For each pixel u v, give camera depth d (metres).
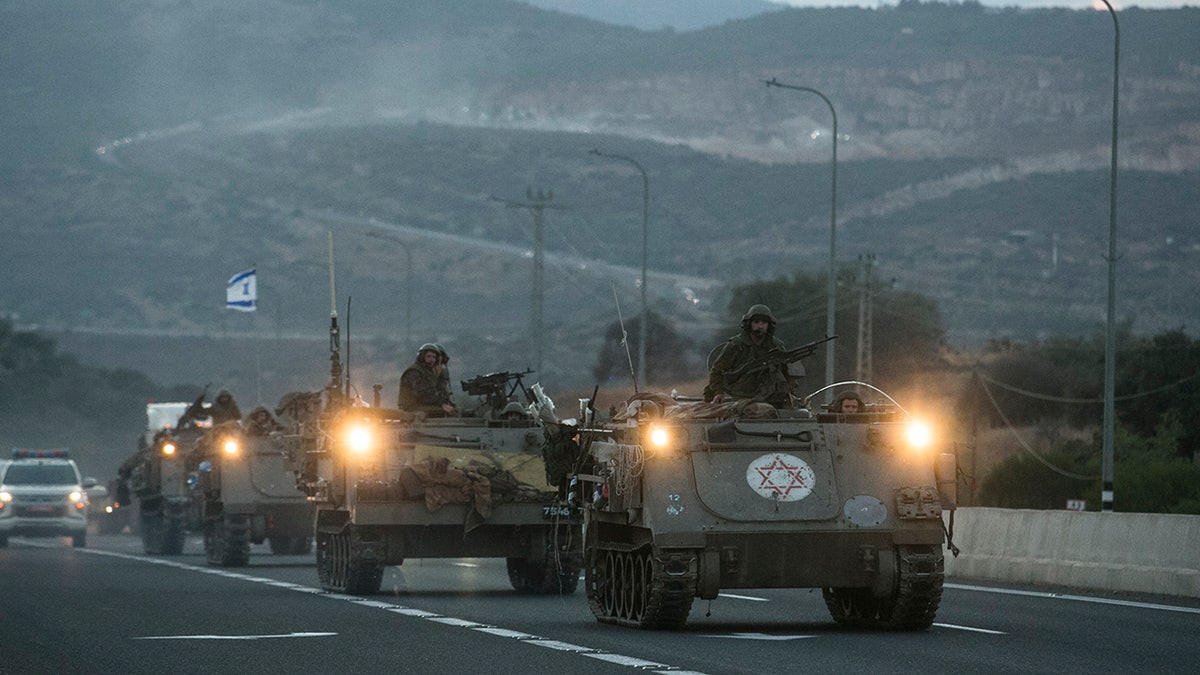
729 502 62.34
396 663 51.62
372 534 85.12
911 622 63.03
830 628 64.31
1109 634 61.22
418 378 93.31
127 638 60.38
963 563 99.62
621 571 65.88
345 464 86.81
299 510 119.69
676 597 61.59
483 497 84.81
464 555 86.75
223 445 121.06
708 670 49.19
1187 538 83.06
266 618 68.69
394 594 85.56
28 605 76.62
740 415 65.12
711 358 69.44
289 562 126.75
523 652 54.50
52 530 171.88
